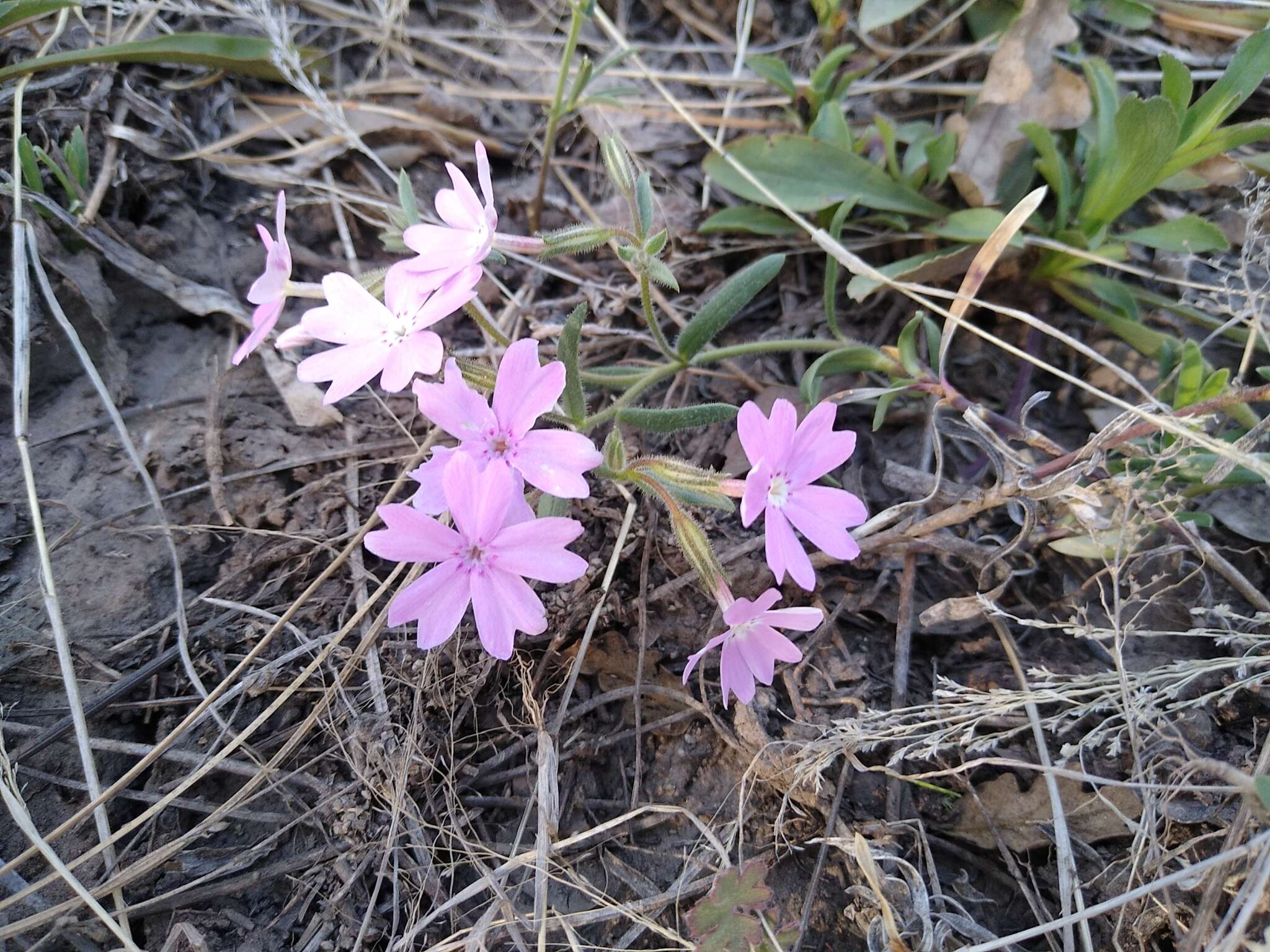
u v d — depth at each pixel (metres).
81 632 0.13
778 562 0.11
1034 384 0.17
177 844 0.12
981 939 0.11
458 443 0.15
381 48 0.21
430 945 0.12
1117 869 0.12
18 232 0.14
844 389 0.17
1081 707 0.12
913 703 0.14
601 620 0.14
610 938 0.12
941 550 0.14
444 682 0.13
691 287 0.18
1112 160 0.15
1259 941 0.10
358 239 0.18
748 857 0.13
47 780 0.12
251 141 0.19
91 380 0.15
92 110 0.17
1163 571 0.15
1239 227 0.18
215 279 0.17
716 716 0.14
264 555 0.14
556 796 0.12
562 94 0.18
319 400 0.16
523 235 0.19
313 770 0.13
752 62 0.18
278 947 0.12
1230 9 0.20
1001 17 0.20
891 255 0.19
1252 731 0.13
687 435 0.16
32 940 0.11
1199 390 0.14
